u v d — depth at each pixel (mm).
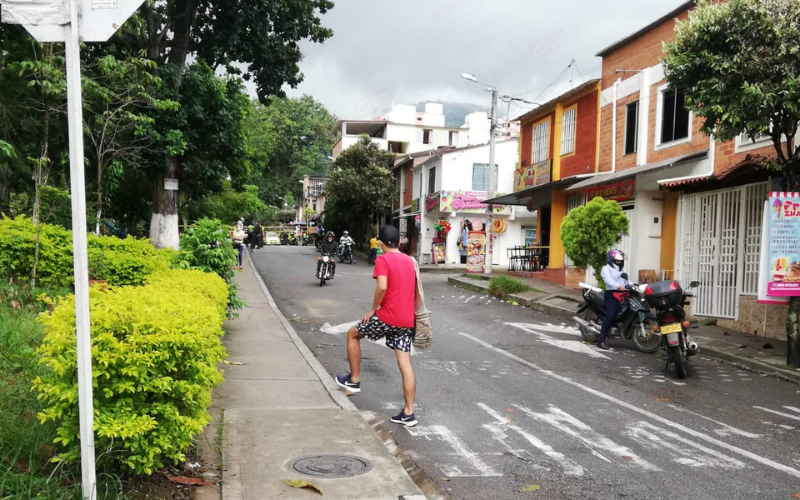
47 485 3314
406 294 5906
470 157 33281
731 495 4324
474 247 24422
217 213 26703
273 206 66875
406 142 53031
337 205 39812
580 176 18250
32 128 13812
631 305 9828
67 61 3170
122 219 22719
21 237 8922
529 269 23594
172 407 3738
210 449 4664
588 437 5551
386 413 6176
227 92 18094
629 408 6594
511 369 8445
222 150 17938
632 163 16812
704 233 13070
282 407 5902
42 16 3172
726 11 8719
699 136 13945
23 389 4715
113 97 13633
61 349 3594
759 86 8289
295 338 10062
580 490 4355
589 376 8141
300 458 4555
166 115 15797
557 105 21125
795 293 8680
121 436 3471
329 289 18688
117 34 14438
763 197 11453
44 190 10648
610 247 13922
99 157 14008
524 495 4266
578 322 10859
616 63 17734
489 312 14633
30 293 8242
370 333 6078
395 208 41875
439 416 6105
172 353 3742
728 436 5703
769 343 10250
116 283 9375
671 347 8195
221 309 8227
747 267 11781
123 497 3457
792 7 8508
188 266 9828
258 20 17625
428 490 4328
